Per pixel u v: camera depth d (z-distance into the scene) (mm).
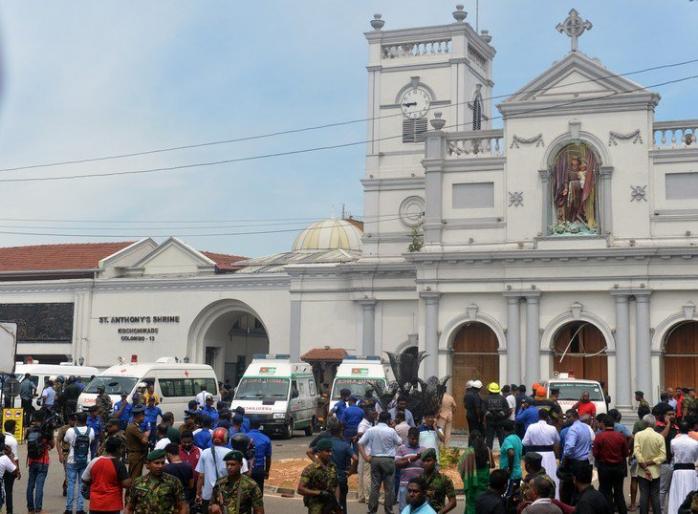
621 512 20547
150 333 59219
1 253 67438
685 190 43906
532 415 25047
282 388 42844
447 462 28203
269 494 25812
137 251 64312
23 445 38531
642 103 44625
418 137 52125
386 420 21469
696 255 42938
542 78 46281
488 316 46312
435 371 46875
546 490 13359
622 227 44531
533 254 45188
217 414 27172
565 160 45750
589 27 46062
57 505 23516
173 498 14719
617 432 20703
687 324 44062
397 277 51219
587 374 45375
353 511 23031
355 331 52250
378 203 52188
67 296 61438
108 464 16609
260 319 56344
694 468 19453
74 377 43062
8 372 39281
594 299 44688
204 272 59688
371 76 53281
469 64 53062
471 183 47375
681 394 30641
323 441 16578
